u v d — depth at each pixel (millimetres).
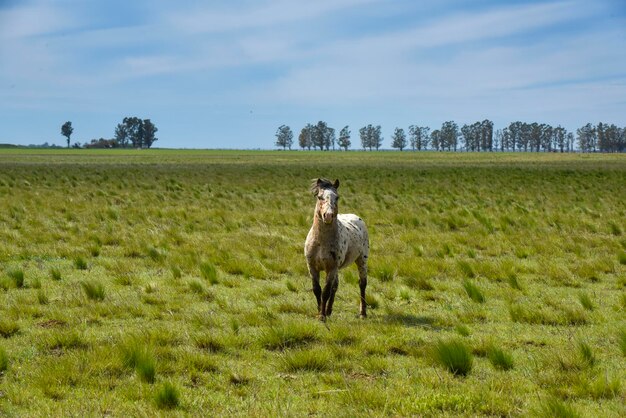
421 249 14016
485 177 43531
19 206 20719
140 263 12531
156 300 9602
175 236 15430
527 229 17469
